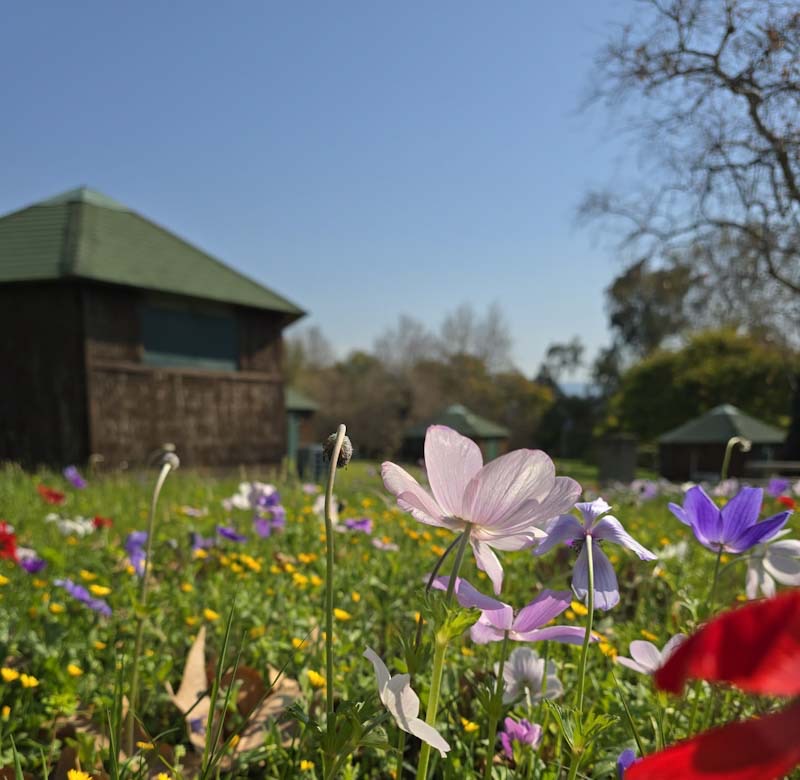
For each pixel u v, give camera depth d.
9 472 10.33
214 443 18.88
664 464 29.48
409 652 1.05
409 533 4.73
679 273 16.53
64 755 1.71
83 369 15.95
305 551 4.37
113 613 2.91
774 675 0.37
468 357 58.25
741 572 3.55
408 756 1.96
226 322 19.56
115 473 13.16
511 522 0.97
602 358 57.44
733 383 35.47
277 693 2.00
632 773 0.39
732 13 10.97
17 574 3.59
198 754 1.80
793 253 13.62
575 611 2.89
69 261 16.41
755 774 0.35
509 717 1.60
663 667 0.39
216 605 3.16
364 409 51.09
